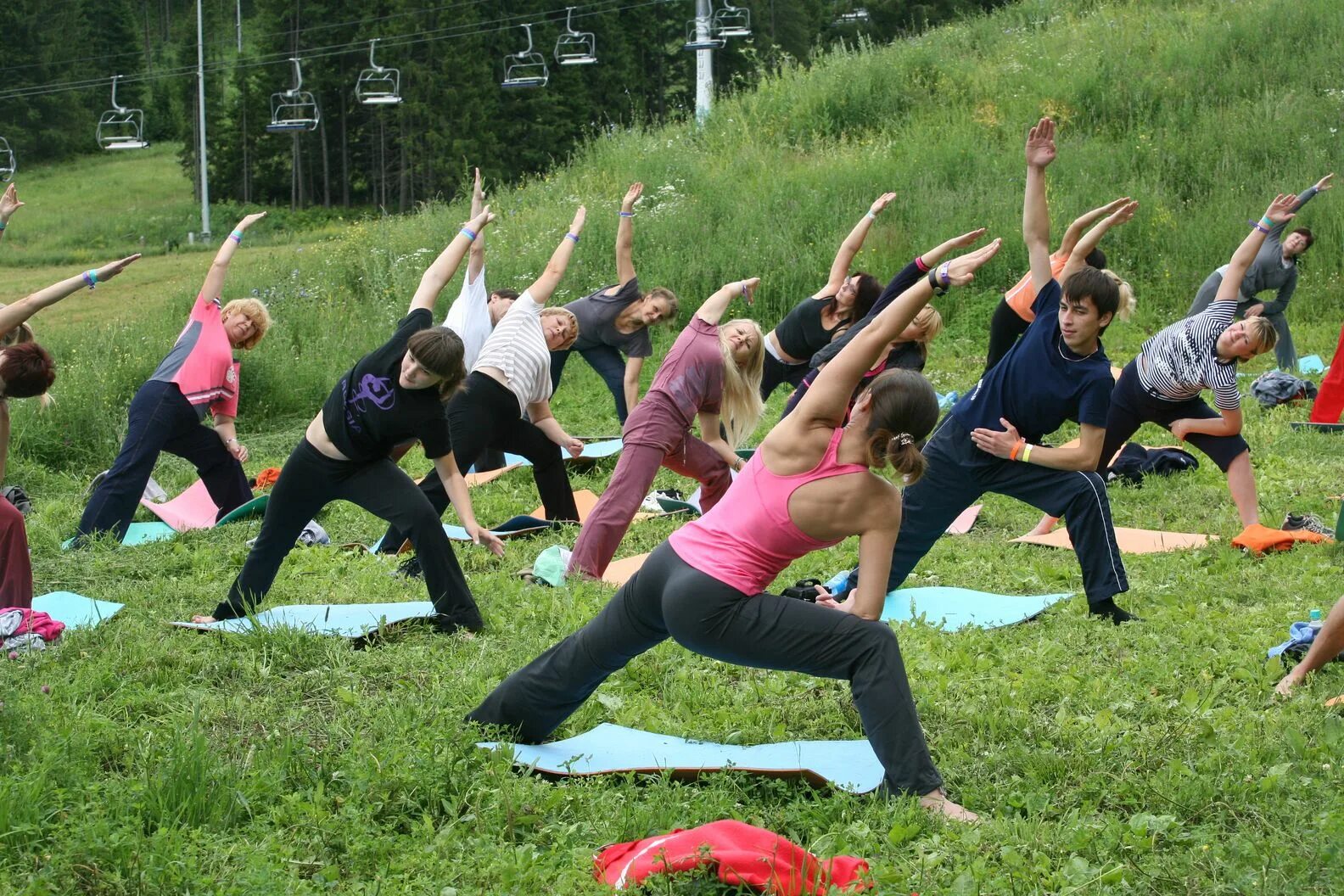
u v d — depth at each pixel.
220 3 93.00
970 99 20.03
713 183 17.67
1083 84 18.94
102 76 80.56
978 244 14.70
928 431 3.74
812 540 3.83
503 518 8.30
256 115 60.12
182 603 6.20
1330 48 18.69
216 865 3.45
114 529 7.82
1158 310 14.02
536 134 51.00
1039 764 4.10
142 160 74.69
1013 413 5.75
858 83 20.81
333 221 54.41
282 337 13.45
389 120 56.50
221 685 5.05
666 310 9.42
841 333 8.69
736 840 3.40
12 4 73.19
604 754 4.33
